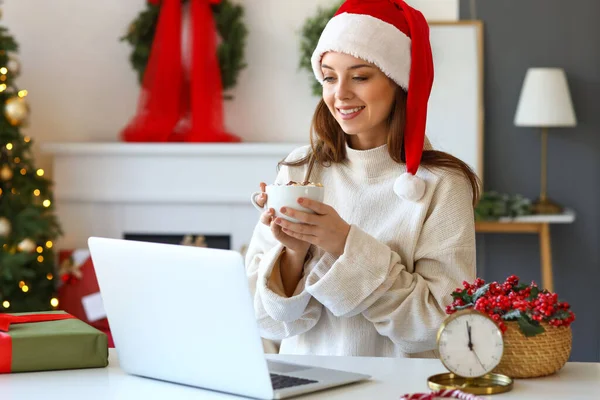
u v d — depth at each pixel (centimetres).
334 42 186
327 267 181
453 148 515
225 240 516
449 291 182
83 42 531
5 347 157
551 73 482
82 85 532
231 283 136
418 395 134
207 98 502
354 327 189
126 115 532
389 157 195
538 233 524
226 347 140
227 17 506
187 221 516
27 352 159
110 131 533
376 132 196
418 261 190
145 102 509
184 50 514
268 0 521
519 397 138
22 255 444
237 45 509
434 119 516
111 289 157
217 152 498
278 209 169
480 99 512
